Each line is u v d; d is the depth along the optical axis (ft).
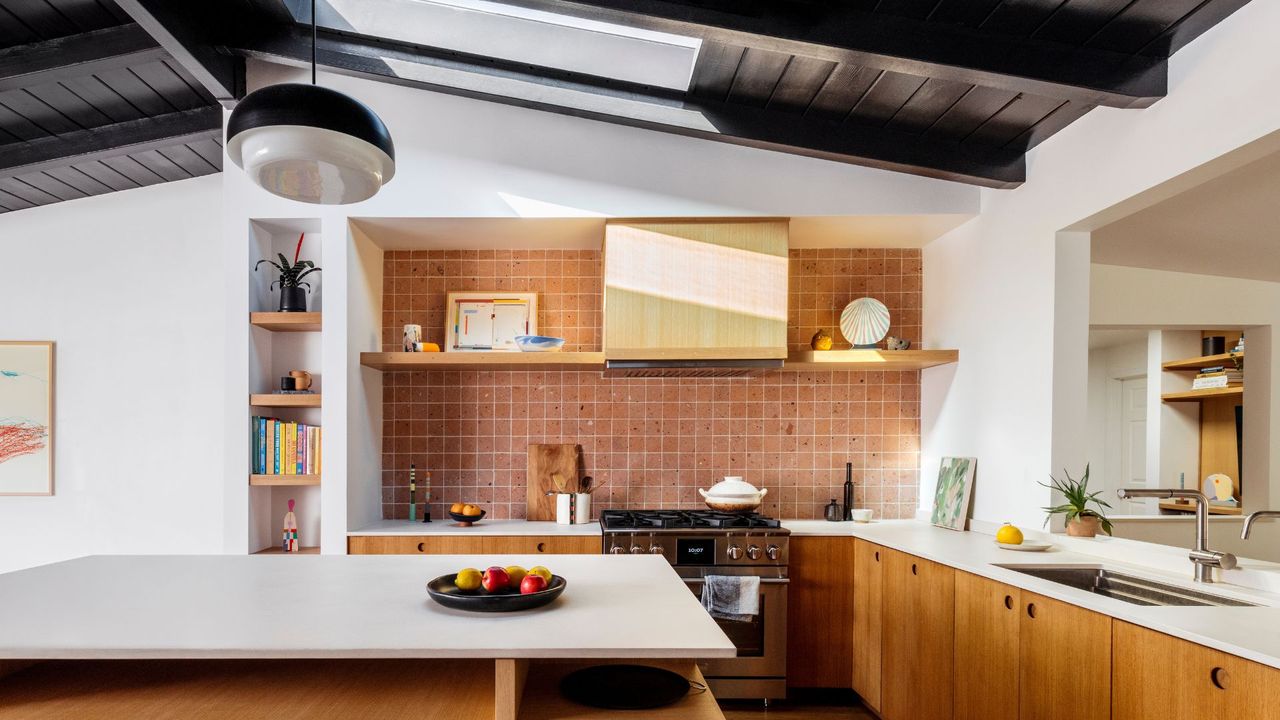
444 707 5.50
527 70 11.12
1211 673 5.39
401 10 10.61
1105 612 6.48
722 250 11.90
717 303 11.84
